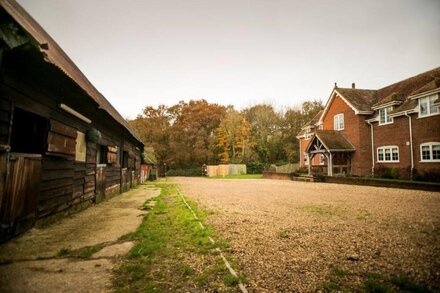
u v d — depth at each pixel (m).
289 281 3.43
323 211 8.63
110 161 12.03
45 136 6.11
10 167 4.74
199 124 51.03
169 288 3.23
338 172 27.11
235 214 8.06
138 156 23.16
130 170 18.56
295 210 8.83
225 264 3.94
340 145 25.77
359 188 17.47
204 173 46.00
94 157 9.98
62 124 6.86
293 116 54.66
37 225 5.95
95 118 10.05
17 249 4.54
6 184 4.62
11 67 4.76
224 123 48.28
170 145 49.38
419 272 3.73
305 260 4.20
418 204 10.20
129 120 53.56
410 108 20.97
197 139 49.78
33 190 5.63
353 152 26.14
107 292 3.10
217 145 49.06
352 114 26.47
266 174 35.03
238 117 47.66
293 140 52.25
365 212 8.45
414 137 20.84
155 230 5.96
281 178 31.03
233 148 47.47
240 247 4.83
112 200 11.64
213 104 54.88
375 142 24.95
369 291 3.16
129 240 5.26
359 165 25.28
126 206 9.79
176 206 9.59
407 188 16.47
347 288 3.23
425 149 19.97
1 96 4.53
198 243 5.03
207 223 6.80
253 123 53.19
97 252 4.53
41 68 5.31
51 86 6.34
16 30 3.61
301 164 37.03
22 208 5.20
